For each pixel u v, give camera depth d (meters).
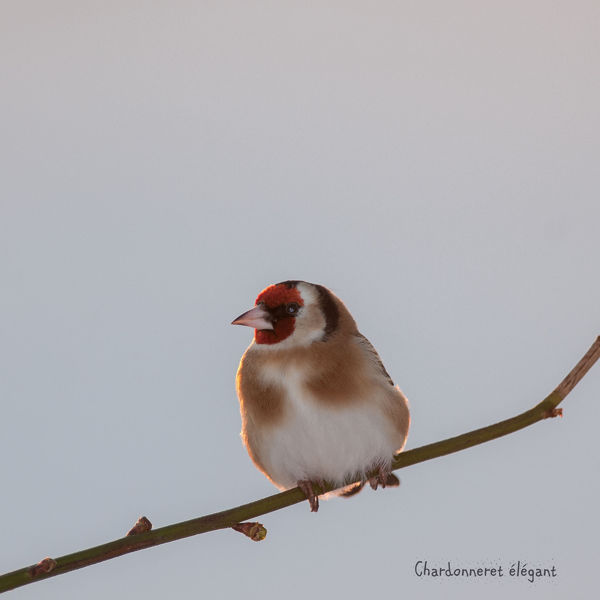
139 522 6.30
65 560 5.69
